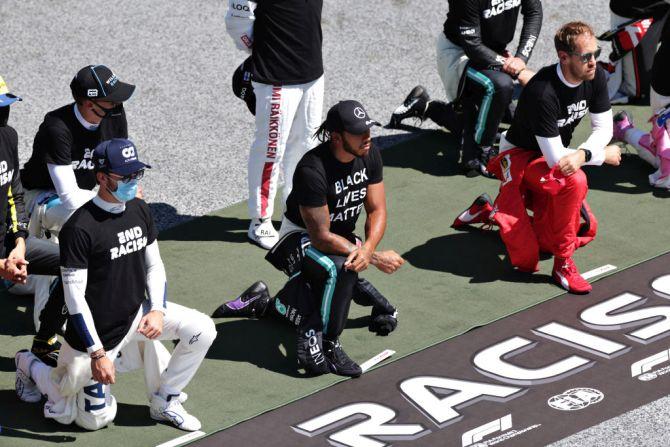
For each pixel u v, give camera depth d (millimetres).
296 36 29531
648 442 22469
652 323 26547
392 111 37438
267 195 30469
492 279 28797
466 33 33375
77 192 26109
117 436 23062
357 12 43594
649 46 37531
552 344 25906
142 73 39562
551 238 28266
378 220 25188
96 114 25703
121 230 21719
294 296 25188
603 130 28469
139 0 44688
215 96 38375
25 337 26656
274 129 29875
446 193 33000
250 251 30453
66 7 43938
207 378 25016
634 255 29531
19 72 39500
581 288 27859
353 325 26953
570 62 27391
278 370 25328
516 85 38875
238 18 29656
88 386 22734
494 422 23266
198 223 31797
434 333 26453
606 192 32906
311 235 24625
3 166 23938
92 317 21938
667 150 32719
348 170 24469
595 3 44406
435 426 23203
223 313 27250
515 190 28734
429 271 29203
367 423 23359
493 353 25609
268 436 23016
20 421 23547
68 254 21453
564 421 23219
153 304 22547
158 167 34469
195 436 23031
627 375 24672
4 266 24062
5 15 43250
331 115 23875
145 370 23234
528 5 34688
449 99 35156
